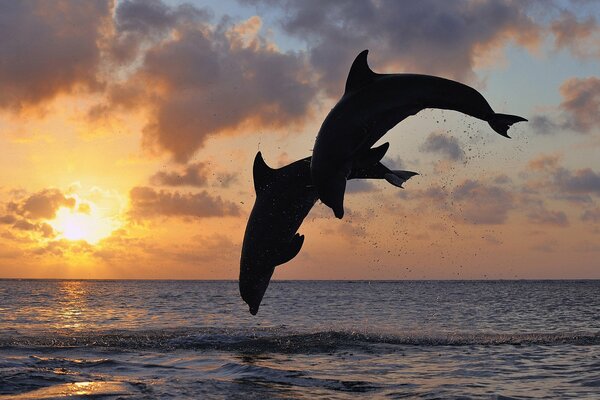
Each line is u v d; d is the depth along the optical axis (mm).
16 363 10695
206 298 61750
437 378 10211
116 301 51562
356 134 8078
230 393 8430
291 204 9773
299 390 8820
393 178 8500
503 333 19406
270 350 13836
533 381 10023
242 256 10125
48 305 42469
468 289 126125
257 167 10078
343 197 7965
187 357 12492
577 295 77625
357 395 8586
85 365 10992
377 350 13914
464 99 8312
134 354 12961
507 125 8273
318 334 16969
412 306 43656
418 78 8383
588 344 15391
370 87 8297
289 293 88000
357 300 57000
